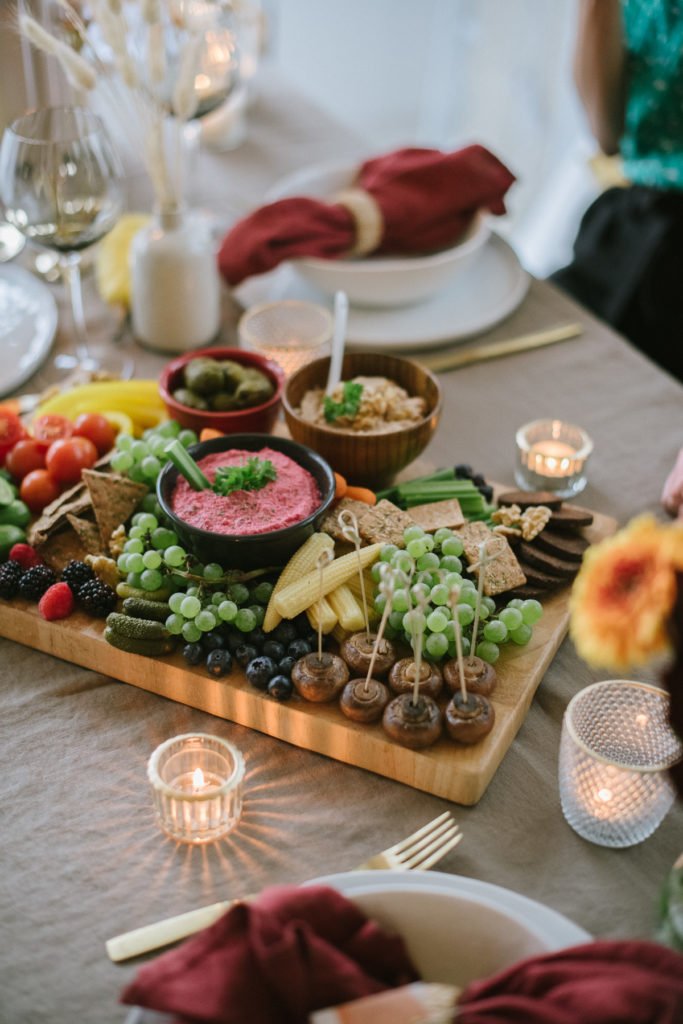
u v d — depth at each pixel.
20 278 1.65
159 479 1.09
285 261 1.58
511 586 1.08
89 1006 0.77
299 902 0.74
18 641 1.10
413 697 0.94
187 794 0.85
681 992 0.65
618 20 1.77
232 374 1.29
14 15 1.51
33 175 1.34
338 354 1.27
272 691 0.96
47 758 0.97
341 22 3.42
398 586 1.00
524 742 1.00
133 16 1.61
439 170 1.65
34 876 0.86
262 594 1.03
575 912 0.84
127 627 1.00
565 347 1.62
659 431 1.44
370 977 0.73
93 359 1.53
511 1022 0.66
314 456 1.15
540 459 1.27
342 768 0.97
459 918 0.75
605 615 0.68
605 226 1.96
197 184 1.95
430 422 1.19
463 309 1.66
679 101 1.75
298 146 2.12
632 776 0.83
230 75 1.65
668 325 1.90
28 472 1.22
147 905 0.84
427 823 0.92
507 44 3.07
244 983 0.69
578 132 2.98
